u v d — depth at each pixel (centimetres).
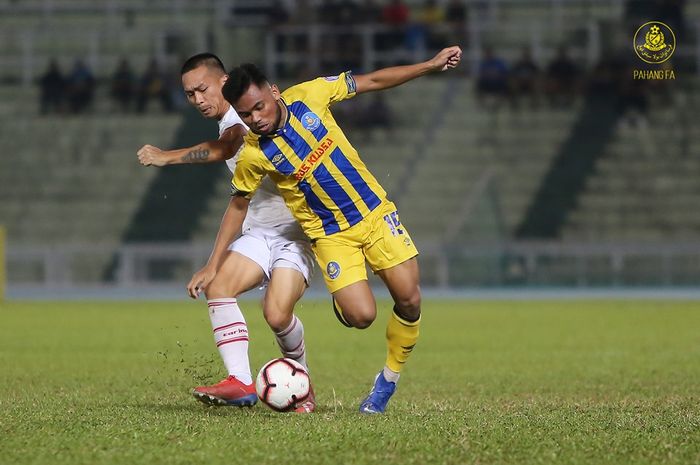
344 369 3978
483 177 10631
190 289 2483
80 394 3050
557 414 2466
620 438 2019
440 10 12094
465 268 9931
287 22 11938
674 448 1920
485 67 11794
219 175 11162
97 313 7188
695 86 11638
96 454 1848
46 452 1867
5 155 11675
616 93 11650
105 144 11694
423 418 2334
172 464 1775
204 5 12800
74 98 12056
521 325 6269
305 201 2461
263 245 2631
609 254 9900
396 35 11994
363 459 1805
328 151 2417
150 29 12575
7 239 10962
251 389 2508
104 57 12544
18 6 13000
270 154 2406
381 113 11650
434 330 5959
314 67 11875
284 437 2012
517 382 3522
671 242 9925
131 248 10169
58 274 10256
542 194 10925
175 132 11738
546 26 11988
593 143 11344
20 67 12494
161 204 11031
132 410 2495
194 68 2556
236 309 2570
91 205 11144
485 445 1933
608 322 6438
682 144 11306
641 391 3212
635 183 11000
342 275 2467
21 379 3541
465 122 11650
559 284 9912
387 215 2477
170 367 3994
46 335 5541
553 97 11712
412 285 2477
